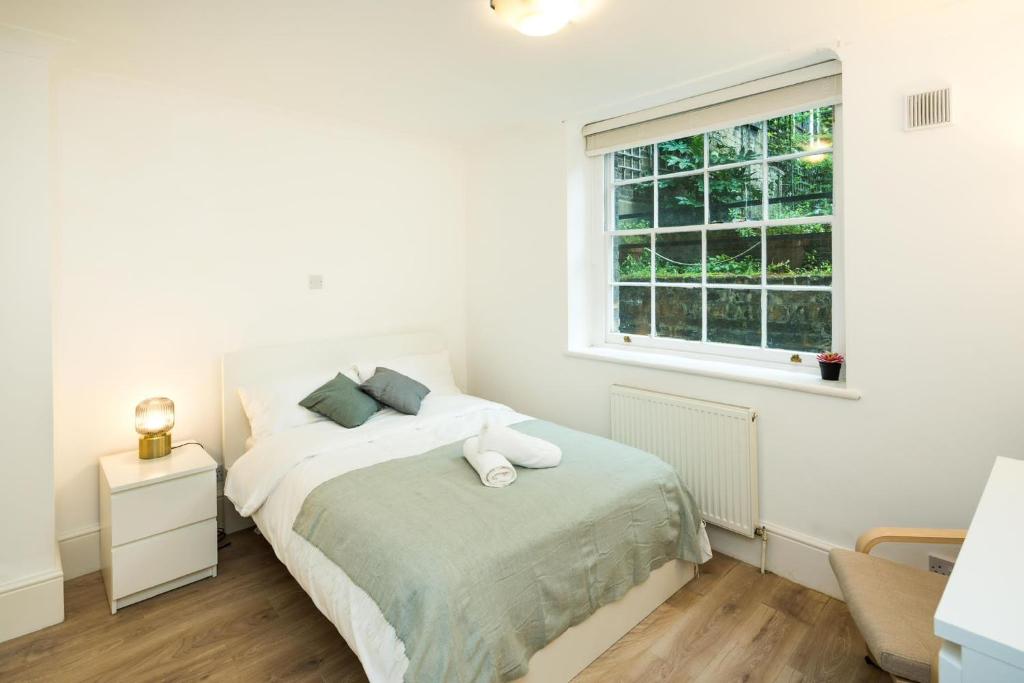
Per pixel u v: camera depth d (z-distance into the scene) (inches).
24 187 80.7
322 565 72.8
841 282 96.3
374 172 138.9
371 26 79.4
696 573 97.5
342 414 110.0
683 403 107.0
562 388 134.6
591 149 130.7
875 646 53.8
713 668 74.3
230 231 115.8
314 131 127.3
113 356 102.4
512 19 73.3
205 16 75.8
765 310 107.7
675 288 122.2
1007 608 35.3
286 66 94.8
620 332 134.3
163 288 107.7
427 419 114.6
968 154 74.8
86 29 79.3
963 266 76.1
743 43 85.8
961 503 78.2
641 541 82.0
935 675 47.6
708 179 114.8
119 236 102.0
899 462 83.3
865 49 82.6
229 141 114.7
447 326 157.6
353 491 80.6
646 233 125.6
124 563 88.1
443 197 154.3
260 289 120.8
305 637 82.0
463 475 86.4
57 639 81.0
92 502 101.1
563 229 131.3
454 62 93.2
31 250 81.7
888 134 81.1
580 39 84.3
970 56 74.0
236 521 117.3
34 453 83.4
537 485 82.0
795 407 94.2
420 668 54.7
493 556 63.7
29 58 80.5
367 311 139.6
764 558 98.8
